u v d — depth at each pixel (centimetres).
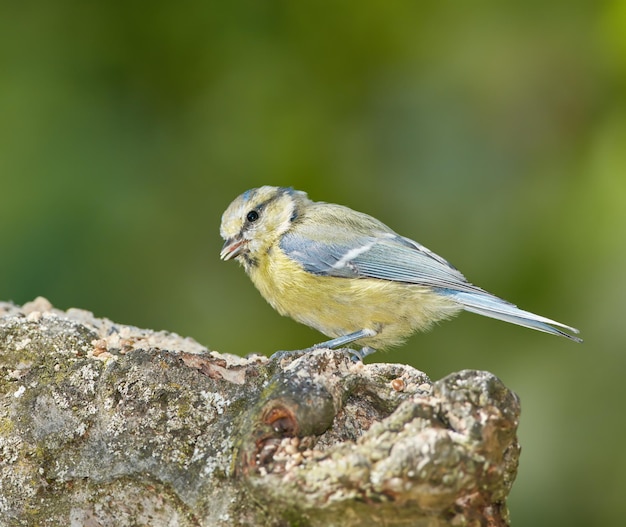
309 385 557
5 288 1116
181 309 1227
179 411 586
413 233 1284
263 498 514
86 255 1156
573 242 1159
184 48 1277
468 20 1307
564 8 1269
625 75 1209
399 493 487
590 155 1195
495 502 533
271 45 1298
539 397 1144
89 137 1207
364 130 1312
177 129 1270
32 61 1223
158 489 572
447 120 1310
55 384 610
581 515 1105
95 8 1248
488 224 1261
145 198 1217
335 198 1286
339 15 1300
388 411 594
